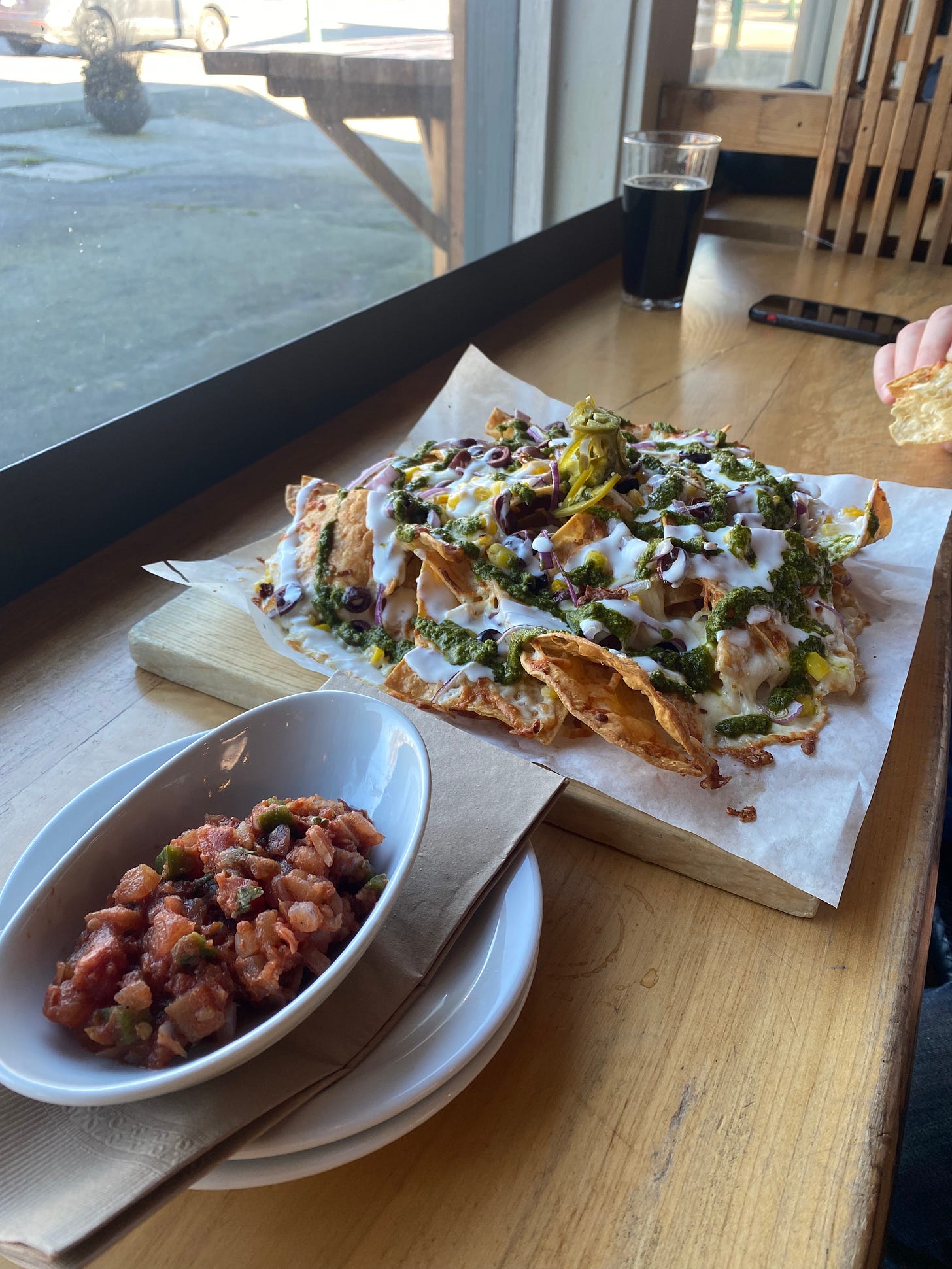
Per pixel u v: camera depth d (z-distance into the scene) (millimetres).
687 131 1112
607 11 955
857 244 1062
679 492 415
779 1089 243
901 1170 381
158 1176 183
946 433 583
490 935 254
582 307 896
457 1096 240
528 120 1024
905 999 270
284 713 296
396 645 393
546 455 444
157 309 565
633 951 284
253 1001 223
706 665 360
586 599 373
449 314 770
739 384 719
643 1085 244
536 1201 218
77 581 474
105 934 230
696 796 321
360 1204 217
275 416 605
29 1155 192
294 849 247
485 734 355
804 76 1514
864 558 465
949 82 914
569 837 331
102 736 370
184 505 544
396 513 410
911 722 378
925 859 317
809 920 295
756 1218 214
